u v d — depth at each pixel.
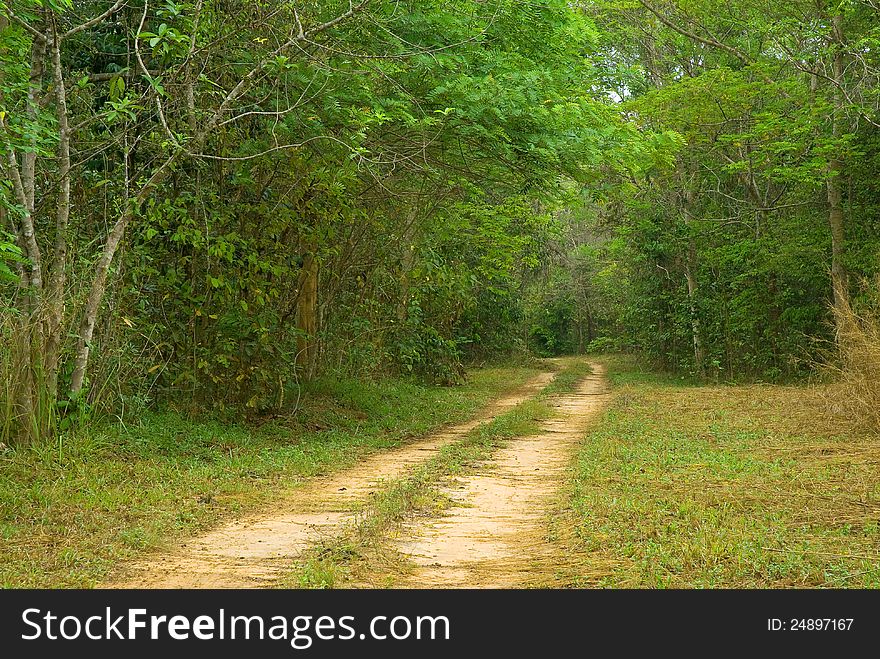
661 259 31.53
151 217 11.55
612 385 29.34
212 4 11.66
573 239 52.84
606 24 25.14
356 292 21.12
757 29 22.00
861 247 21.81
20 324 9.76
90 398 10.91
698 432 14.02
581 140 13.05
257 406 14.17
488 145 13.09
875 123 20.03
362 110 11.80
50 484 8.56
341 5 12.23
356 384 18.84
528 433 15.48
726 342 28.78
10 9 10.00
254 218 14.05
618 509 7.67
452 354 27.20
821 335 24.47
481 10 13.11
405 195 16.98
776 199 24.55
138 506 7.98
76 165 10.62
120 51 12.97
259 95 12.63
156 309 13.04
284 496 9.09
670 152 16.69
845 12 19.80
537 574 5.85
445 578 5.79
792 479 9.20
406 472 10.87
